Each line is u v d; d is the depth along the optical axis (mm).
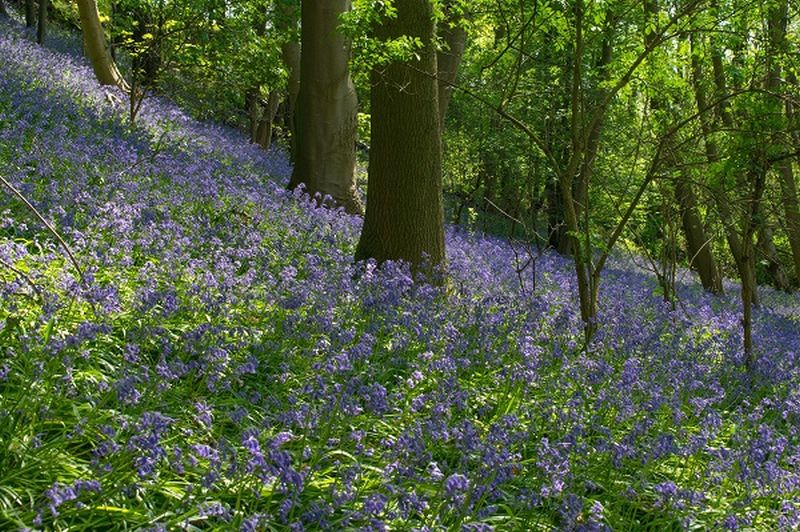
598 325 8984
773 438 7254
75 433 4535
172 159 12484
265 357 6359
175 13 15078
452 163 22250
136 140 13172
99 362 5449
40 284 5887
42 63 16094
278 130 26281
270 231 10406
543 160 17547
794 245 16844
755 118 8812
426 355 6645
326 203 14180
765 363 9117
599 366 7191
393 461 4891
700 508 5797
